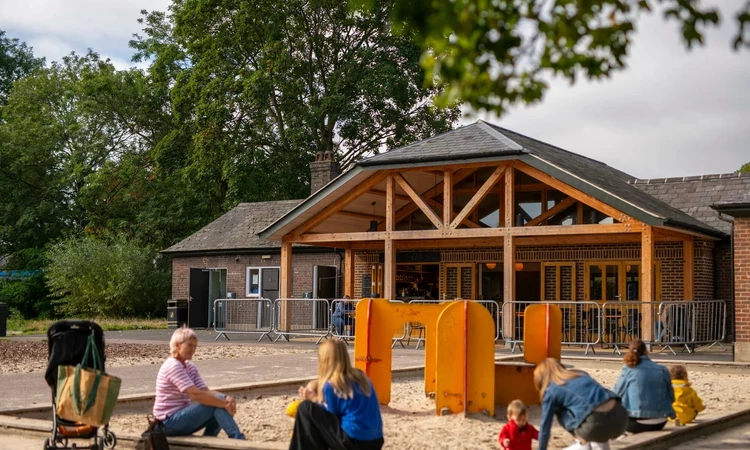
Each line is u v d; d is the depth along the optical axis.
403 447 9.11
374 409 7.38
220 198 45.50
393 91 38.62
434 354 12.74
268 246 31.98
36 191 52.12
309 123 39.28
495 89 5.93
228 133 40.06
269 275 32.34
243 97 38.28
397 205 26.64
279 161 41.09
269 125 42.06
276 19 39.19
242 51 41.19
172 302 33.53
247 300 25.84
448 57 5.70
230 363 17.83
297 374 15.64
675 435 9.62
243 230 34.25
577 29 5.95
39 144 50.97
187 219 45.94
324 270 30.30
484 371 11.20
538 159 20.83
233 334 29.17
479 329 11.23
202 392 8.77
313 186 32.81
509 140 21.62
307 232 25.14
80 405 7.75
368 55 39.50
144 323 36.44
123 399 11.60
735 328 18.09
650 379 9.59
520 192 24.86
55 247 42.56
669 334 19.84
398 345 23.16
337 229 26.73
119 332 30.20
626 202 19.78
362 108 39.69
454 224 22.03
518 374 11.92
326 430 7.19
